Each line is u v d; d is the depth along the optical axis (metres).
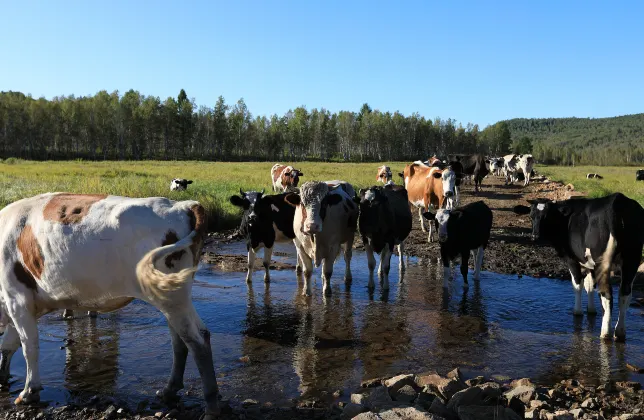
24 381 5.64
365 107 155.62
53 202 4.98
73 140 104.38
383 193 9.68
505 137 157.62
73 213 4.79
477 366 6.16
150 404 5.11
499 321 7.92
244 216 9.91
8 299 5.00
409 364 6.22
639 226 6.78
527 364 6.23
